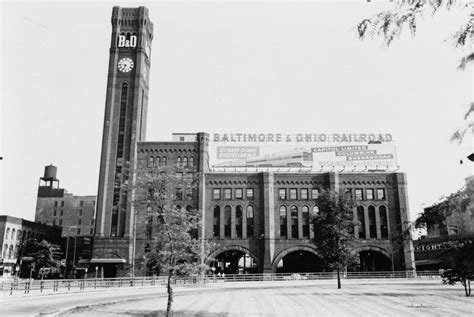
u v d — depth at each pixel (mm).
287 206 76688
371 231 75688
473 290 38281
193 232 72812
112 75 81438
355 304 27922
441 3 4988
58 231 105188
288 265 84125
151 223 25938
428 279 61469
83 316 22953
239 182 77500
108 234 72250
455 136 5188
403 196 76750
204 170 76625
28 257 81125
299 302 29828
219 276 62469
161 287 48344
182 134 90500
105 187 74750
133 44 84188
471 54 5016
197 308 26516
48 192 133125
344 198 48688
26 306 28203
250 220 76062
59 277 83375
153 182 23484
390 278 64625
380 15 5203
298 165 85188
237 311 24859
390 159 84062
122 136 78438
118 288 46125
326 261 47781
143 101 85188
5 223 85562
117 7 85938
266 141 87000
